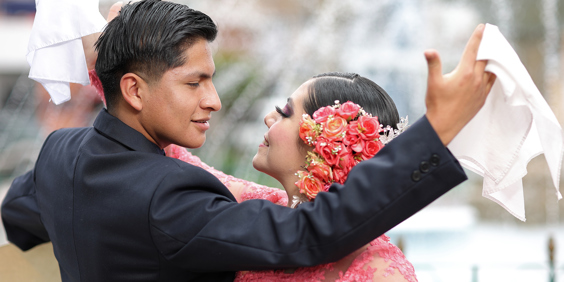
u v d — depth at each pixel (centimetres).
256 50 818
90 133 162
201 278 154
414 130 126
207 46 152
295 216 132
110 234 146
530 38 867
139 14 147
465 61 122
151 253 144
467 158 146
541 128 129
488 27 127
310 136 151
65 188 157
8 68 884
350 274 143
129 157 150
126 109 155
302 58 701
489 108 141
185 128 152
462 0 734
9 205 194
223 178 202
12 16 950
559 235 591
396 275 144
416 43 704
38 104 775
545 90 852
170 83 147
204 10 773
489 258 500
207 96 153
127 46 146
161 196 141
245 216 136
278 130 162
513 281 371
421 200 126
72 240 154
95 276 151
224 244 133
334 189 132
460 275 395
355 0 681
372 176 126
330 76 166
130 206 142
